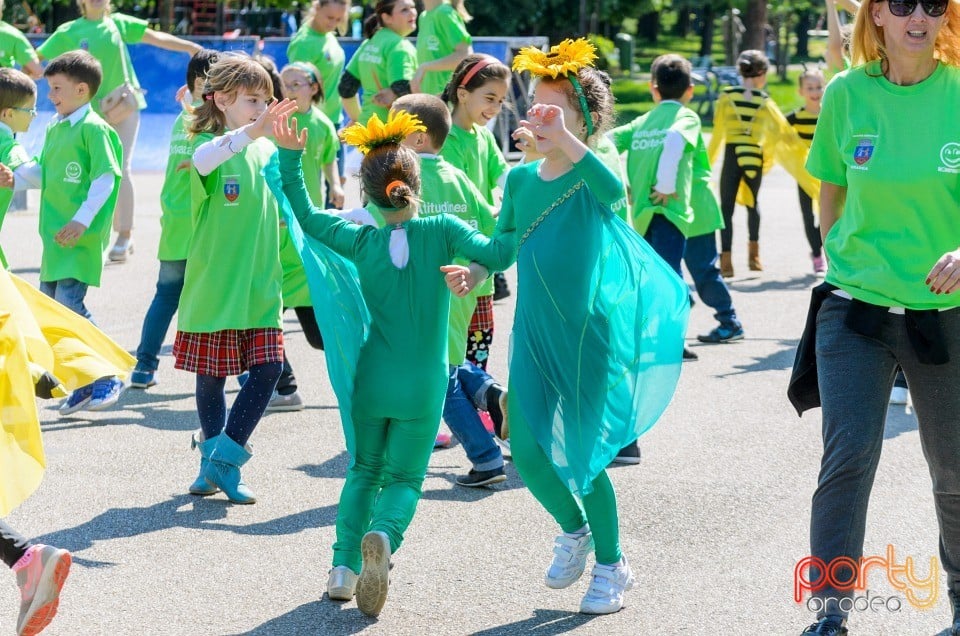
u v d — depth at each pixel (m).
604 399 4.70
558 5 40.16
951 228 4.26
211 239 5.98
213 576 5.11
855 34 4.46
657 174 8.80
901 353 4.33
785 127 12.59
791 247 14.91
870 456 4.27
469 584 5.05
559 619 4.70
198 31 32.56
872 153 4.30
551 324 4.65
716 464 6.73
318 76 8.80
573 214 4.63
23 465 4.14
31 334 4.45
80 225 7.66
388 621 4.67
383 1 11.41
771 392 8.34
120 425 7.40
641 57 52.41
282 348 6.16
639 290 4.73
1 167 6.68
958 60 4.34
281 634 4.55
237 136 5.57
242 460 6.02
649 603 4.86
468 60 6.82
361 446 4.92
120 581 5.04
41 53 12.49
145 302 10.91
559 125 4.51
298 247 4.82
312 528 5.70
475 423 6.24
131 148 12.78
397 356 4.82
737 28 46.59
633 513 5.92
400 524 4.76
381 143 4.85
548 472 4.75
